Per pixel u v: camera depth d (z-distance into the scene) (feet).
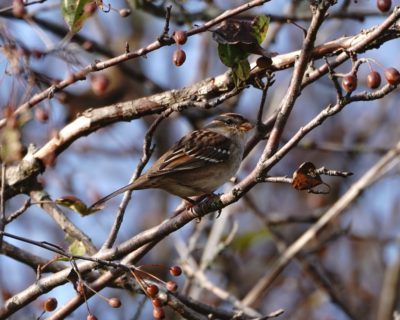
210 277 45.93
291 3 40.81
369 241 47.01
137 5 35.73
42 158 29.17
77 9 24.63
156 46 23.85
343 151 42.78
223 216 37.42
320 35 42.45
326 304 46.52
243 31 24.04
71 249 27.32
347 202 39.73
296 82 22.68
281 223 42.91
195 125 43.11
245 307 34.22
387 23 23.70
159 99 27.89
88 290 25.03
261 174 22.29
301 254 41.39
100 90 26.84
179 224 24.38
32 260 28.35
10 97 24.50
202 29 23.62
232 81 26.99
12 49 24.41
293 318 46.26
